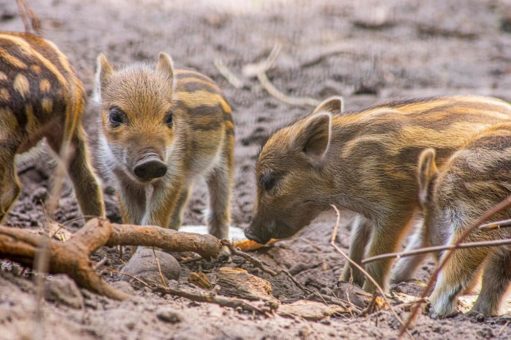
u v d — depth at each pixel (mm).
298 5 24984
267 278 10609
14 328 6141
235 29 21844
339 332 7750
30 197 12602
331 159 10984
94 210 10391
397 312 8680
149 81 10508
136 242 8500
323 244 12508
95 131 13273
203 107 11359
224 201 12266
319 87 18547
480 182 9352
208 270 10375
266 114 17062
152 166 9711
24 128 8617
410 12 24906
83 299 7156
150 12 22266
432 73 20109
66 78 9125
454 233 9508
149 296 7914
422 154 10094
